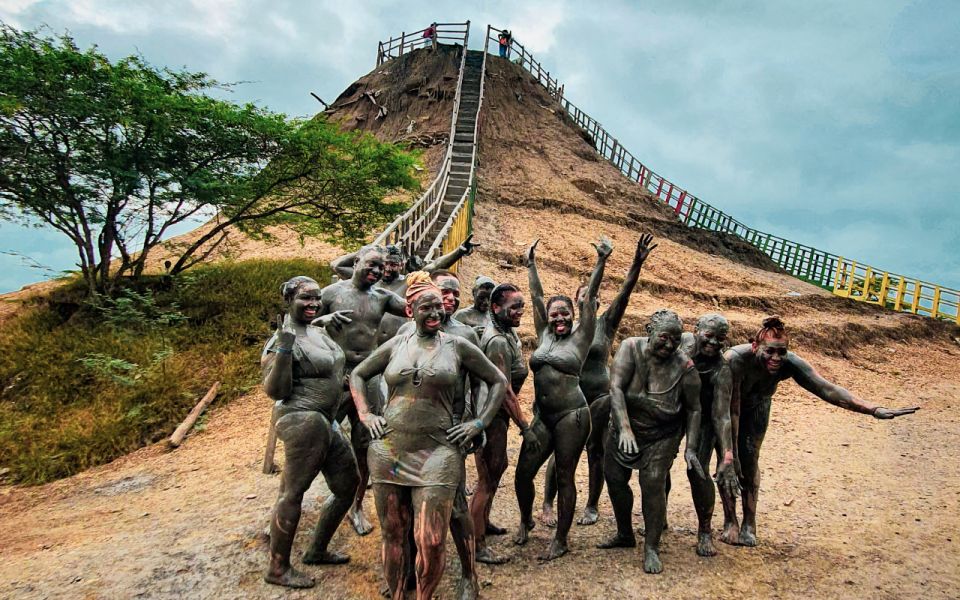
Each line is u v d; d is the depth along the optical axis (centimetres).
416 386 479
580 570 580
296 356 532
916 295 2525
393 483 474
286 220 1638
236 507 712
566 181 3050
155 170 1345
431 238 1653
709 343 603
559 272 1922
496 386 507
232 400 1129
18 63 1187
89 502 805
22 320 1332
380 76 3981
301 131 1473
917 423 1227
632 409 601
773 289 2325
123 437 1002
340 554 587
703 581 562
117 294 1398
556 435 604
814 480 870
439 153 2950
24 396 1106
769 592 548
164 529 657
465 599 512
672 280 2105
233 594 523
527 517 637
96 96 1271
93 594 518
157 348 1223
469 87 3638
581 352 612
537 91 4025
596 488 699
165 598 515
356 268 688
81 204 1327
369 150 1588
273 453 823
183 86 1426
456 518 510
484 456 604
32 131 1252
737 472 625
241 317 1362
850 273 2691
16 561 603
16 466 928
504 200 2623
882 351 1958
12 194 1288
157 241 1450
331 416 553
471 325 705
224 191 1409
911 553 633
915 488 848
